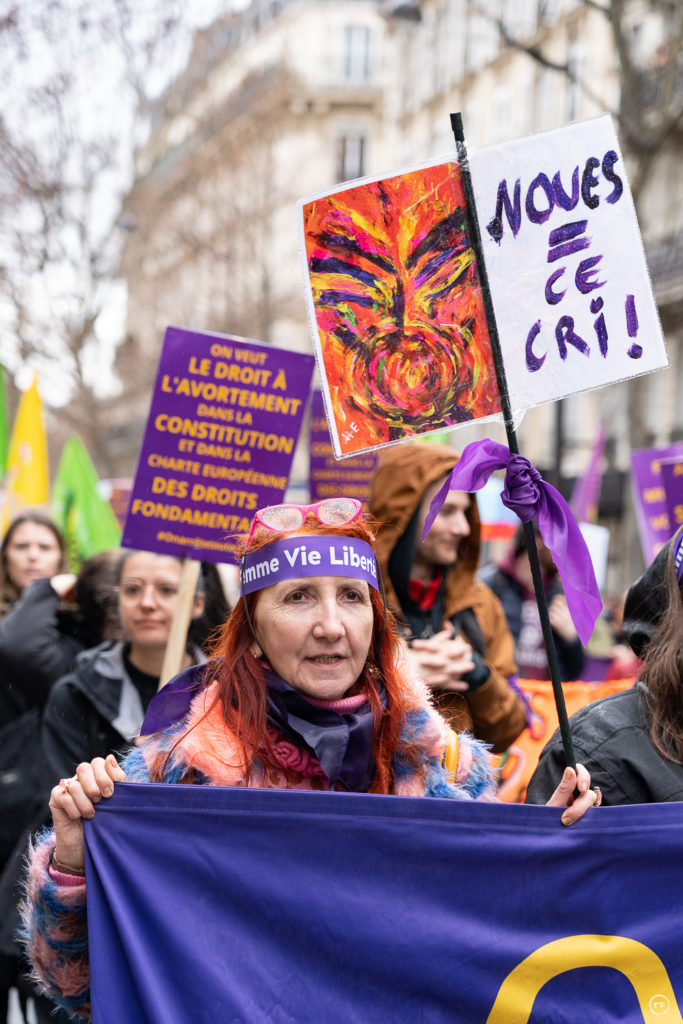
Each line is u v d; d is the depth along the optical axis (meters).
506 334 2.45
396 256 2.46
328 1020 2.19
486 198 2.45
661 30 15.55
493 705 3.76
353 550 2.36
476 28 24.83
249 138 24.20
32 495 7.33
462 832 2.27
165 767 2.33
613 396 22.97
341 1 36.97
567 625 5.57
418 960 2.23
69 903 2.23
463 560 4.03
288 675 2.33
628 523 13.52
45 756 3.69
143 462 3.84
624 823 2.29
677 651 2.40
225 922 2.21
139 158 21.41
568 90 21.73
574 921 2.29
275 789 2.25
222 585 4.11
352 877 2.25
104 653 3.81
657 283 20.84
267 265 25.41
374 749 2.41
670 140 18.27
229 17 20.42
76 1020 2.65
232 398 3.89
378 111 36.84
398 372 2.46
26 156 17.16
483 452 2.38
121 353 26.66
